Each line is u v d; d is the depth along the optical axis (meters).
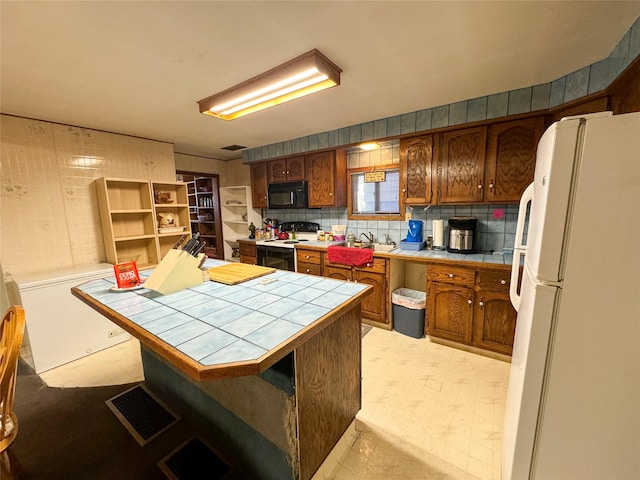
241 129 3.12
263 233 4.43
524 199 1.25
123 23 1.28
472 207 2.81
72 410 1.90
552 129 0.83
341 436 1.50
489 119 2.31
